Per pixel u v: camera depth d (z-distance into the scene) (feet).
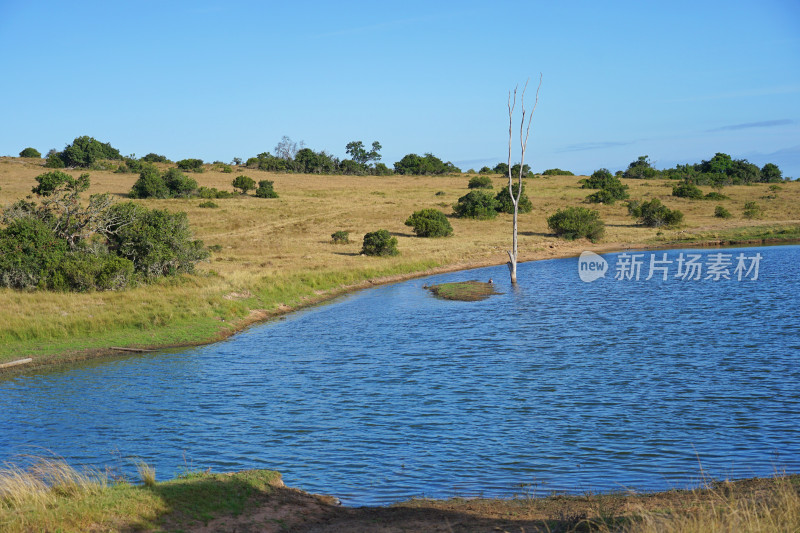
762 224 233.76
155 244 122.42
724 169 465.06
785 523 25.49
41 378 67.05
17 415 54.49
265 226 243.19
